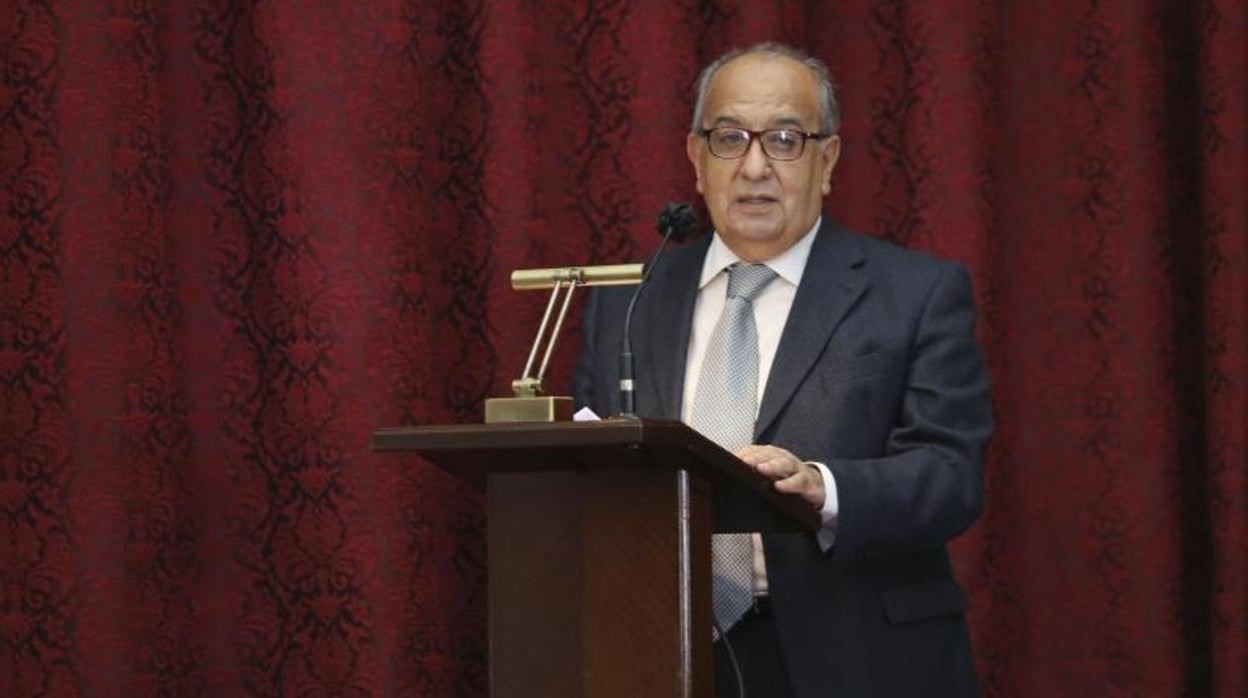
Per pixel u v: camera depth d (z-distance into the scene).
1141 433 9.17
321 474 9.12
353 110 9.28
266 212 9.30
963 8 9.34
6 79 9.16
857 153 9.53
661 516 5.09
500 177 9.33
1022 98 9.50
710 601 5.29
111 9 9.25
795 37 9.52
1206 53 9.12
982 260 9.26
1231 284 8.99
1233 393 8.95
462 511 9.34
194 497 9.29
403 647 9.09
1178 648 9.09
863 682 6.55
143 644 9.01
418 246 9.30
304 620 9.18
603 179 9.44
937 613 6.78
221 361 9.34
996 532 9.33
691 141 7.77
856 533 6.26
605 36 9.48
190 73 9.50
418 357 9.23
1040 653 9.26
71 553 8.97
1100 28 9.38
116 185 9.16
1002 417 9.38
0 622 8.94
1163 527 9.12
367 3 9.35
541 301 9.34
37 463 9.00
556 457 5.06
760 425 6.86
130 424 9.08
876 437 6.89
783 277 7.29
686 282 7.43
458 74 9.59
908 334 7.00
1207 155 9.10
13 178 9.12
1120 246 9.27
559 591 5.17
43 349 9.04
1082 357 9.30
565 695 5.14
